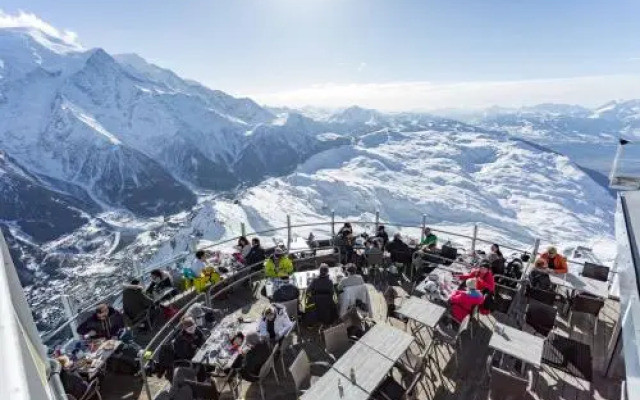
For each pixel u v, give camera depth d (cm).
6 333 177
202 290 895
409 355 702
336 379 504
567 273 902
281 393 646
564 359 628
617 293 938
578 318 826
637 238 538
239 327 747
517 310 847
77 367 639
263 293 941
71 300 820
